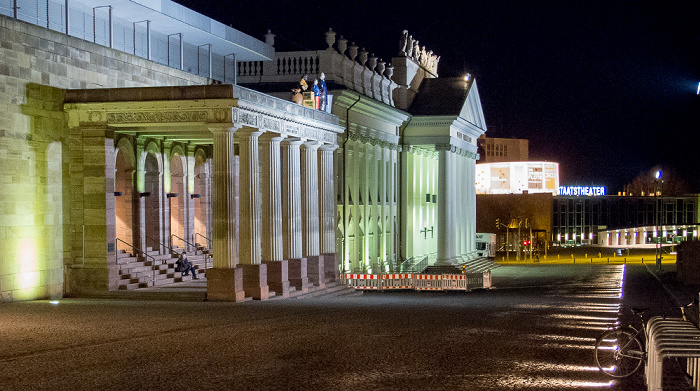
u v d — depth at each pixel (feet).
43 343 57.31
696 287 160.35
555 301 113.29
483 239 310.04
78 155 103.86
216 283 100.83
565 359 53.16
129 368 48.44
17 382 44.39
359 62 202.69
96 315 76.23
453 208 226.58
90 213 103.71
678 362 53.31
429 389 43.55
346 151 172.55
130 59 116.78
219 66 156.97
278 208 115.85
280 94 165.78
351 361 51.37
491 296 130.62
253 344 57.88
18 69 95.45
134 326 67.41
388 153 207.21
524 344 59.52
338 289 136.46
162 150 123.13
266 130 110.01
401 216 216.95
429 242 241.14
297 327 68.44
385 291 153.17
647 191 552.00
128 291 103.55
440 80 231.50
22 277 96.63
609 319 80.94
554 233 441.27
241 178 106.93
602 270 234.17
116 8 119.65
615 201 470.39
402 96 216.54
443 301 110.63
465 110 232.53
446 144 216.95
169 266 120.26
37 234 98.94
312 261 130.72
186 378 45.68
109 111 102.37
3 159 93.35
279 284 115.03
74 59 105.09
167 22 128.57
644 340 53.36
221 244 100.58
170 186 127.03
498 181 482.69
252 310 85.30
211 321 72.18
